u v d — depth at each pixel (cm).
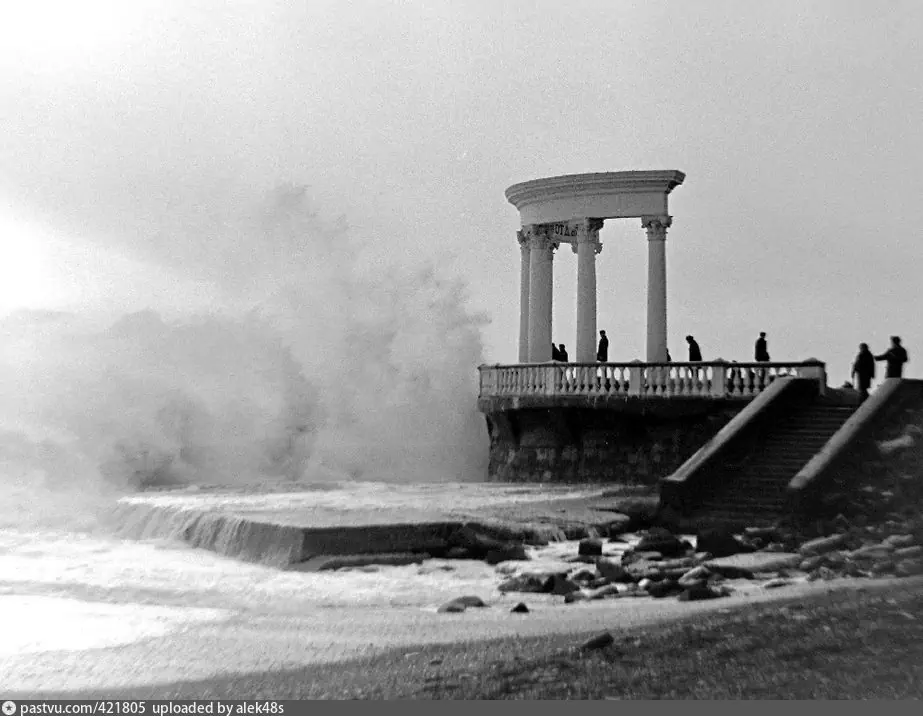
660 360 4259
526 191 4578
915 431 3100
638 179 4300
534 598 2158
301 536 2538
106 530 3238
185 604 2100
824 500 2733
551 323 4647
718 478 3091
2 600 2142
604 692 1352
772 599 1936
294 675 1516
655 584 2173
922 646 1519
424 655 1612
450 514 2906
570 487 4062
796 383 3497
